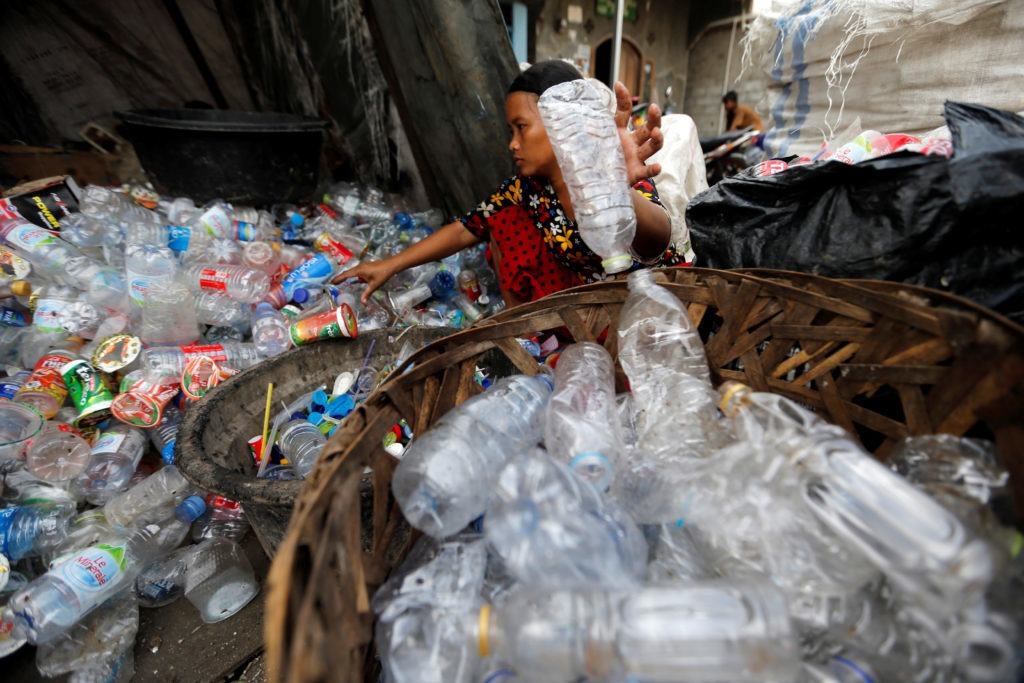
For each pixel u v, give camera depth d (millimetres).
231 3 3834
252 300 2174
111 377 1873
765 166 1315
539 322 1188
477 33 2207
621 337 1138
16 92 3578
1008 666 570
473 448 977
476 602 797
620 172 1211
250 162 2734
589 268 1729
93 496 1592
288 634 563
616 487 958
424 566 868
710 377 1102
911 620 654
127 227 2410
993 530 674
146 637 1376
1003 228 834
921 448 802
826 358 929
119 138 3906
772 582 709
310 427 1520
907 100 1702
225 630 1392
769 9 2199
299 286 2213
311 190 3102
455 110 2482
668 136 2389
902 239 914
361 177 3867
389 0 2379
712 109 9195
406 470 927
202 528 1624
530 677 690
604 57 8469
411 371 999
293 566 590
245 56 4074
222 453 1329
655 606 671
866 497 677
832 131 2000
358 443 813
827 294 910
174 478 1593
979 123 869
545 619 680
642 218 1329
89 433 1736
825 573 716
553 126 1240
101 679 1241
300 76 3770
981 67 1516
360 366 1822
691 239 1205
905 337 822
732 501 794
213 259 2334
